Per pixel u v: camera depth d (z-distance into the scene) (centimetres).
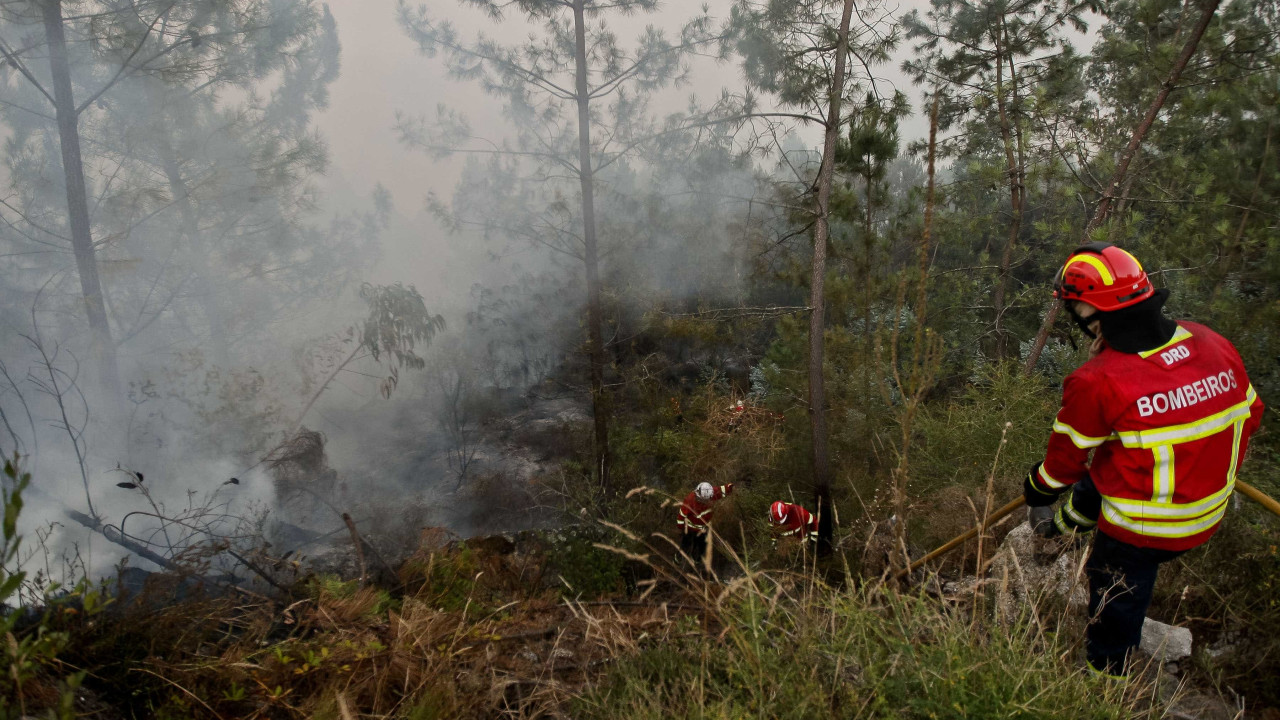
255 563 331
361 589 311
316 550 557
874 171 717
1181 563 284
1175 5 722
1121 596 209
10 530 142
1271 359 629
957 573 324
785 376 850
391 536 604
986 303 1121
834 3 663
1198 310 688
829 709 177
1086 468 215
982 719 167
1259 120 667
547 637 293
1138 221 721
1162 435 191
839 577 421
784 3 655
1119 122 923
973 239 1038
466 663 252
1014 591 272
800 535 513
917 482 563
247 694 222
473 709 223
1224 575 270
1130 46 761
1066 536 283
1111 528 206
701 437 903
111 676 213
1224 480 196
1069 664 201
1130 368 195
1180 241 700
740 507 726
